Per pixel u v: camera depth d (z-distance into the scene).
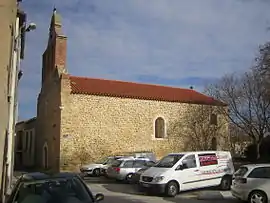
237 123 35.50
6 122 12.59
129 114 35.91
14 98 18.56
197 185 17.62
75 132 33.50
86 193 7.27
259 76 26.77
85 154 33.59
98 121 34.53
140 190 18.94
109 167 24.69
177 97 38.88
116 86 37.72
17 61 19.31
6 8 11.09
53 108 36.34
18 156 48.94
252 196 13.37
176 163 17.45
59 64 36.91
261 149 36.12
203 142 38.62
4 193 14.28
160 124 37.41
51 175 7.84
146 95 37.16
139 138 36.00
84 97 34.31
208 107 39.44
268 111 33.50
